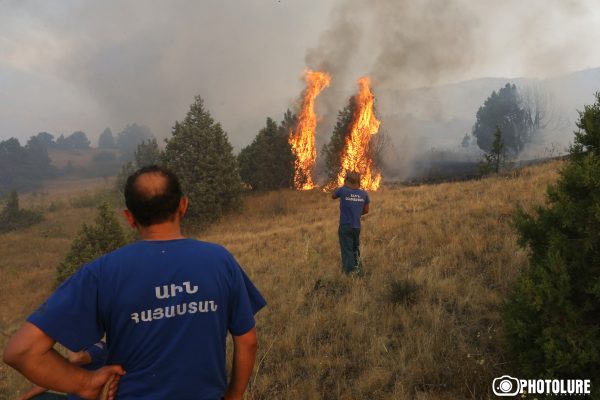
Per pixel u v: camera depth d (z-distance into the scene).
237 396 1.83
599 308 3.14
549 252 3.31
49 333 1.42
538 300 3.17
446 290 5.60
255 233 18.20
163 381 1.54
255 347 1.82
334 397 3.83
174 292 1.58
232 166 25.86
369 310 5.39
